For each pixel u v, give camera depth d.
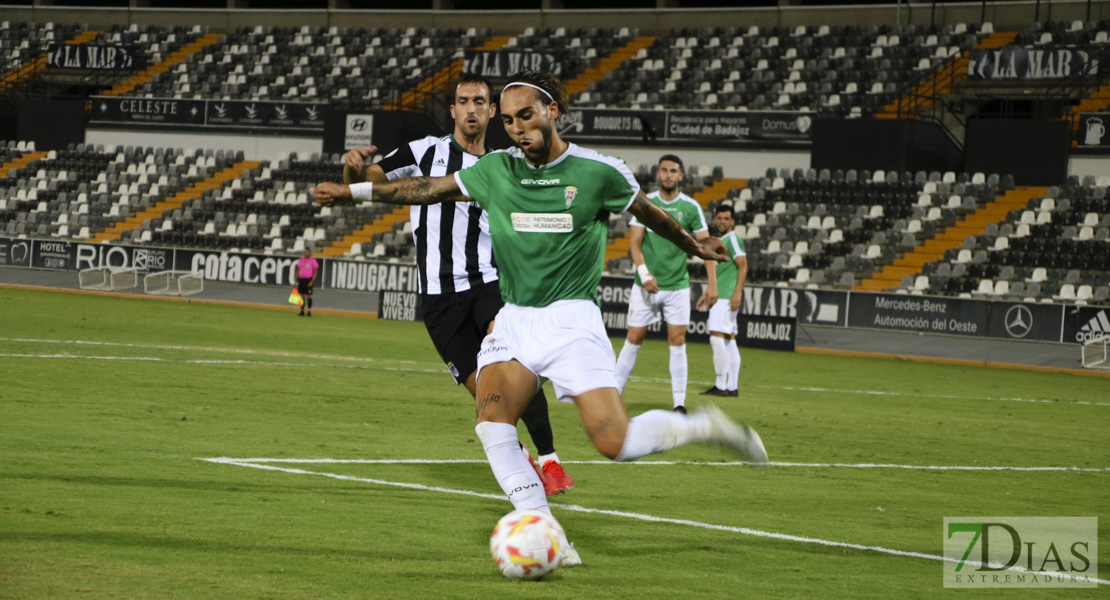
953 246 54.06
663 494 12.32
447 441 15.55
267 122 72.81
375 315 53.03
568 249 8.93
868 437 18.78
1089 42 62.56
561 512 10.95
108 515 9.52
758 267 55.25
